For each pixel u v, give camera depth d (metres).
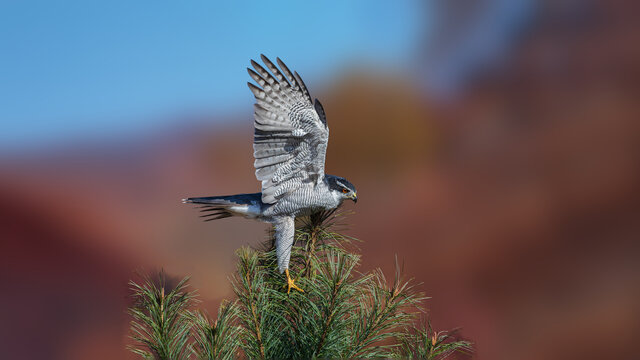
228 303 22.34
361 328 22.33
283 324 22.44
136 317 22.36
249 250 22.52
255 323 22.36
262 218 22.86
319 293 22.36
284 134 22.78
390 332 22.36
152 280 22.41
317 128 22.75
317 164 22.78
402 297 22.36
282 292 22.55
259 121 22.78
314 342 22.34
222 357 22.28
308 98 22.73
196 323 22.34
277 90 22.75
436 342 22.38
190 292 22.39
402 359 22.33
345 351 22.33
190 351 22.31
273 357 22.36
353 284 22.36
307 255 22.56
